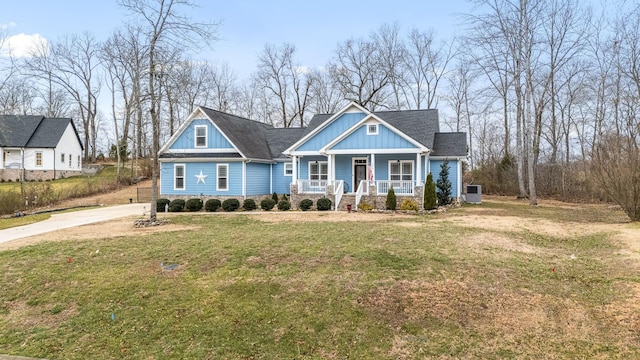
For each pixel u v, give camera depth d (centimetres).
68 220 1709
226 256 932
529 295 671
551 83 3097
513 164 3456
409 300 658
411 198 1995
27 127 3894
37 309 704
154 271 852
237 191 2402
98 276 834
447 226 1330
